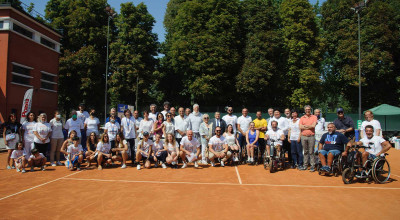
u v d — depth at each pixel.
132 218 4.39
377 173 7.11
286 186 6.64
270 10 30.80
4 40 18.95
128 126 9.52
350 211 4.79
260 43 29.03
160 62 37.59
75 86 31.78
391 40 28.78
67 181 7.01
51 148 9.25
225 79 30.67
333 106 51.28
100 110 34.12
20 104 20.25
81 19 30.36
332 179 7.50
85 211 4.73
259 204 5.16
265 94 32.34
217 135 9.62
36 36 22.33
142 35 31.00
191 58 29.36
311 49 30.92
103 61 32.69
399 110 19.45
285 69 31.28
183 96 38.56
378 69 28.95
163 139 9.62
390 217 4.50
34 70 22.08
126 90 31.12
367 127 7.53
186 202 5.26
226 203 5.22
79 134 9.56
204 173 8.26
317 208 4.95
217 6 29.59
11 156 8.30
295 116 9.14
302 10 30.67
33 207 4.94
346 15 31.70
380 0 31.45
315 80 29.44
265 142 9.62
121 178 7.42
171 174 8.05
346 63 31.67
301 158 9.00
